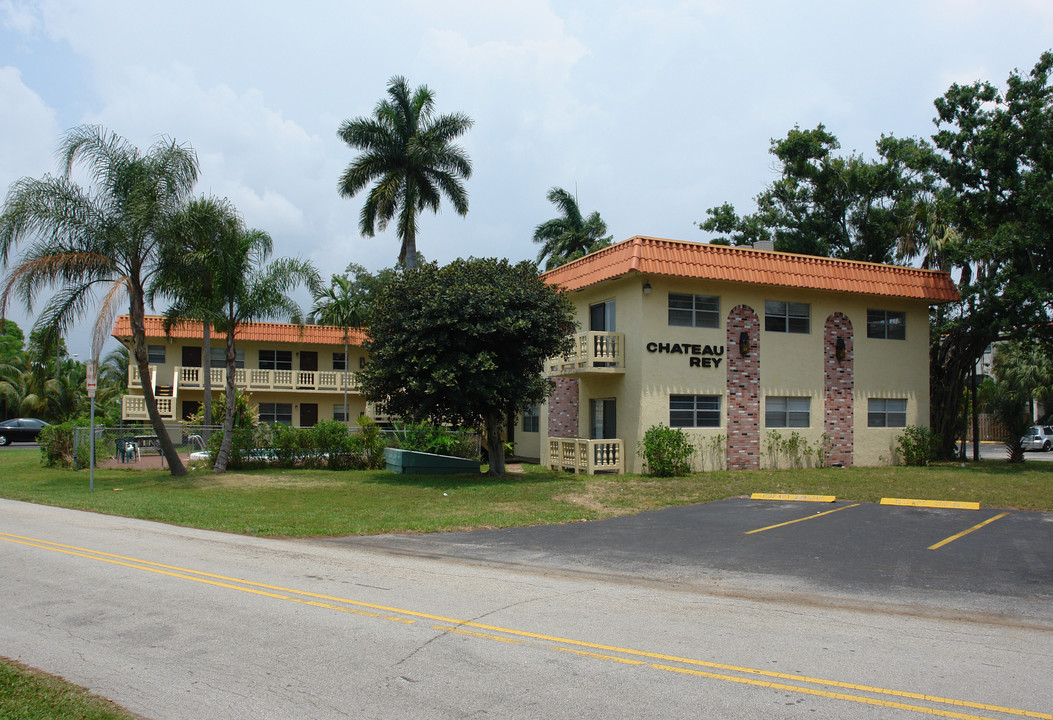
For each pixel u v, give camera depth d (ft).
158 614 23.50
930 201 103.40
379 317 65.51
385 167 112.27
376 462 81.51
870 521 44.91
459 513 47.34
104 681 17.70
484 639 21.24
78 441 80.84
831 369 80.23
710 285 75.00
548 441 82.48
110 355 173.58
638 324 72.08
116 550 34.22
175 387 124.67
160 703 16.35
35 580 27.99
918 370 85.20
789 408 78.33
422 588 27.61
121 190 64.85
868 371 82.28
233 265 70.44
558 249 139.44
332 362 139.54
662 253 70.38
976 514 47.34
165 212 63.62
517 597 26.43
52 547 34.78
